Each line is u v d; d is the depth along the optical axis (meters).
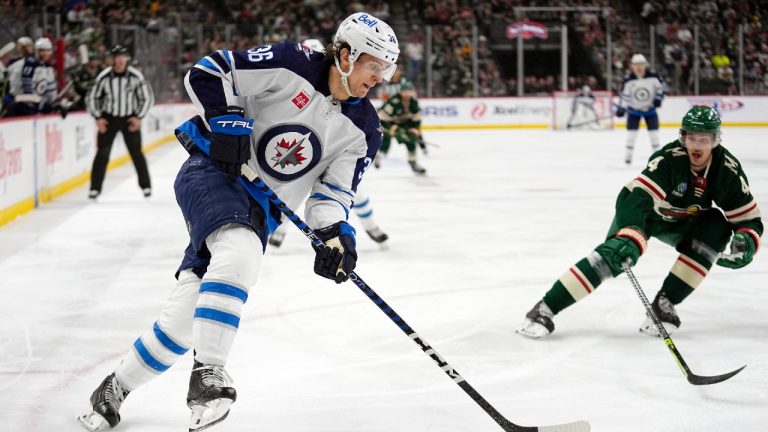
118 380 2.50
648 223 3.60
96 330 3.80
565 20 21.09
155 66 15.50
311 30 19.70
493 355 3.41
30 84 8.23
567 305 3.60
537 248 5.86
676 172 3.39
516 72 19.88
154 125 15.05
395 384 3.05
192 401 2.19
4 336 3.70
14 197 7.18
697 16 20.98
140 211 7.73
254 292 4.54
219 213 2.32
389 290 4.61
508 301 4.34
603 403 2.86
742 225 3.46
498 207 7.91
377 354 3.42
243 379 3.11
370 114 2.52
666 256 5.50
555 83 19.61
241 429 2.62
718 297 4.35
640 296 3.34
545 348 3.50
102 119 8.20
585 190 9.11
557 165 11.85
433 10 20.98
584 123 19.08
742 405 2.82
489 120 19.23
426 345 2.46
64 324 3.90
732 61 19.39
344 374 3.17
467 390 2.46
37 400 2.88
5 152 6.90
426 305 4.27
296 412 2.77
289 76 2.38
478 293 4.53
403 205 8.12
